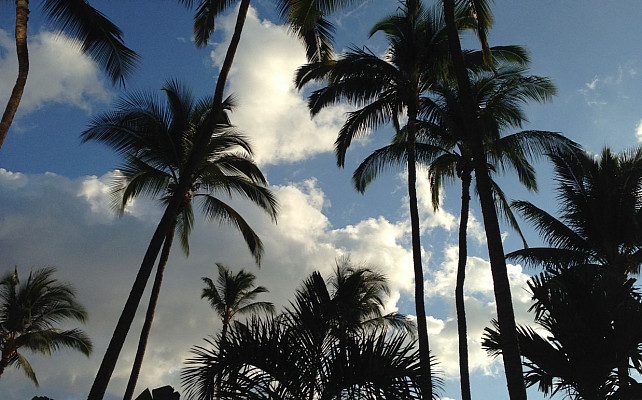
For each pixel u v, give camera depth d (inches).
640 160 768.3
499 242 337.7
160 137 670.5
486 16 468.8
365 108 685.3
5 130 374.3
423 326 542.3
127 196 743.7
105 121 642.2
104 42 481.7
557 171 797.2
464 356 637.3
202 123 714.8
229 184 756.0
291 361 263.4
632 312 309.4
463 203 709.3
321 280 286.5
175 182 708.0
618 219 746.2
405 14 674.2
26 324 1120.2
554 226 813.9
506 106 697.0
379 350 259.0
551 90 681.6
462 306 667.4
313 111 694.5
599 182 763.4
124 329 378.9
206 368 259.3
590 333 315.3
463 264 685.9
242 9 489.1
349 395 258.7
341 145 697.0
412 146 641.6
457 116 691.4
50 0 463.5
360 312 287.6
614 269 738.8
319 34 703.7
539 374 333.1
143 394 370.3
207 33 634.2
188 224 810.2
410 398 251.0
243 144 719.1
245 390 260.1
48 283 1147.3
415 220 599.8
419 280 566.3
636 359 315.0
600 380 316.8
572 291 328.2
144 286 395.9
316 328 274.4
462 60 400.2
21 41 404.2
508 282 326.0
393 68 666.8
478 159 364.8
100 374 361.1
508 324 312.3
